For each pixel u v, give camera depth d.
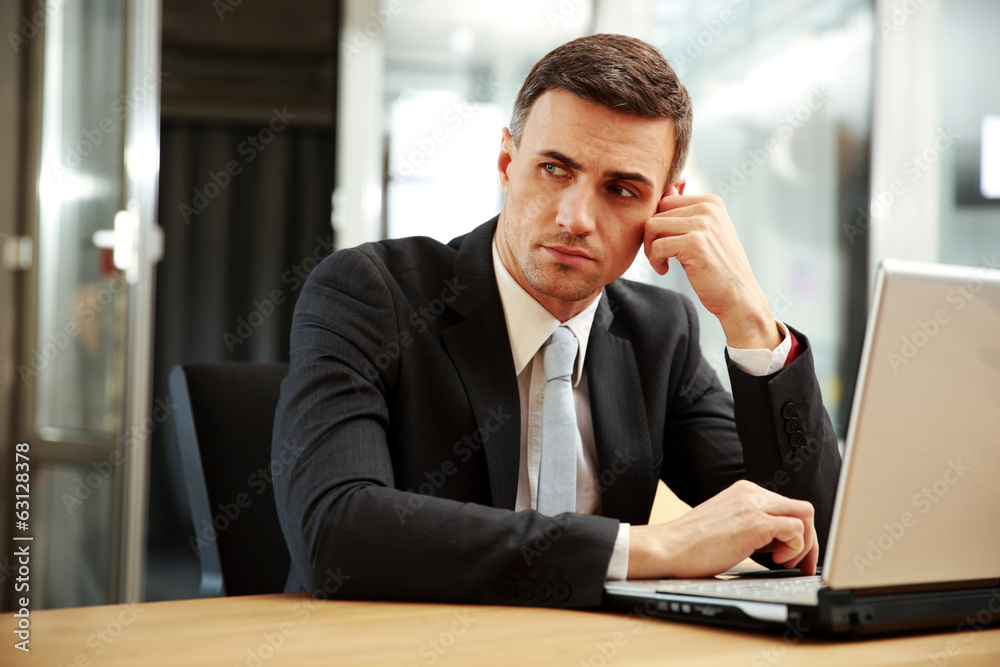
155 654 0.64
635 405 1.26
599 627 0.74
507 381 1.16
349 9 3.12
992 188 3.48
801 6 3.36
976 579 0.75
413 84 3.19
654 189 1.12
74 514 2.72
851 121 3.41
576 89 1.06
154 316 3.89
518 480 1.17
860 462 0.67
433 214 3.20
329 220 3.96
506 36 3.23
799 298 3.38
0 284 2.75
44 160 2.77
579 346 1.23
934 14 3.43
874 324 0.66
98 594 2.69
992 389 0.70
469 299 1.19
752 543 0.88
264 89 3.87
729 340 1.15
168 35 3.79
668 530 0.88
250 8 3.83
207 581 1.37
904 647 0.68
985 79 3.49
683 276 3.12
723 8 3.28
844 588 0.69
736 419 1.13
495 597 0.83
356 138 3.13
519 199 1.11
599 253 1.10
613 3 3.20
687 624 0.75
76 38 2.75
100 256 2.71
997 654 0.67
